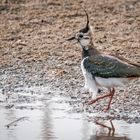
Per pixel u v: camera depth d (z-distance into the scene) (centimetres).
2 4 2470
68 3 2492
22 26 2319
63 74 1953
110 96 1711
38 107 1712
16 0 2505
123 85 1692
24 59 2072
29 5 2477
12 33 2262
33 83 1889
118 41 2192
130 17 2391
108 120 1623
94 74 1698
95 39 2198
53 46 2166
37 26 2317
